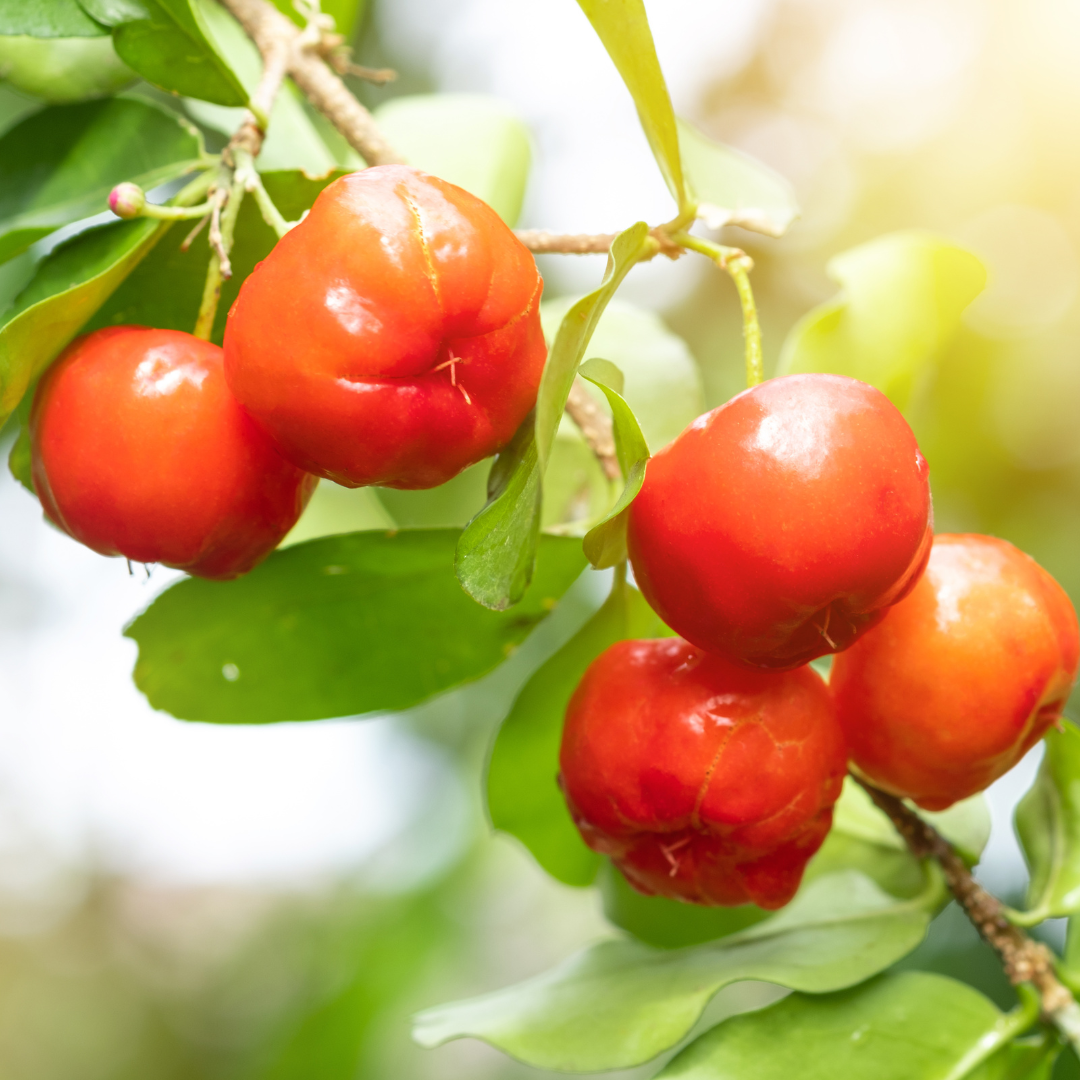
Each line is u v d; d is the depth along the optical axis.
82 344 0.33
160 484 0.33
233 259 0.34
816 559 0.32
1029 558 0.34
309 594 0.35
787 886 0.34
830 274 0.37
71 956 1.02
